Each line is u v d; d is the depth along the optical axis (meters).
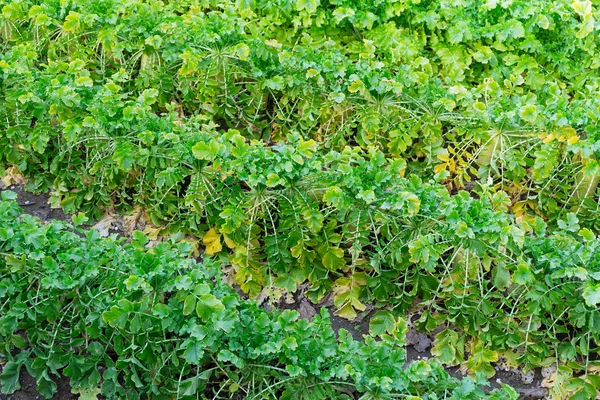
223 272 3.74
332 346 3.35
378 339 3.65
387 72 4.01
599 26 4.25
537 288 3.54
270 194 3.69
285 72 4.03
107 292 3.38
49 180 3.91
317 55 4.01
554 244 3.59
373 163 3.65
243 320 3.35
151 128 3.71
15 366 3.44
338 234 3.67
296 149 3.62
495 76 4.24
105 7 4.08
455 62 4.24
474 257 3.61
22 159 3.89
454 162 3.97
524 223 3.65
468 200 3.58
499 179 3.99
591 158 3.88
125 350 3.34
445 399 3.25
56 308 3.42
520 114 3.84
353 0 4.30
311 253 3.68
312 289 3.71
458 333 3.65
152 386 3.37
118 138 3.73
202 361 3.40
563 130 3.85
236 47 3.95
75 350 3.51
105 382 3.41
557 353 3.61
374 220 3.67
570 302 3.55
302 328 3.34
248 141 4.10
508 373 3.63
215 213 3.77
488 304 3.59
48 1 4.11
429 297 3.68
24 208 3.87
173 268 3.37
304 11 4.28
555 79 4.27
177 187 3.77
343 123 4.01
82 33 4.10
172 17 4.05
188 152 3.65
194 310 3.35
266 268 3.73
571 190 3.93
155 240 3.80
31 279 3.42
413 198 3.54
